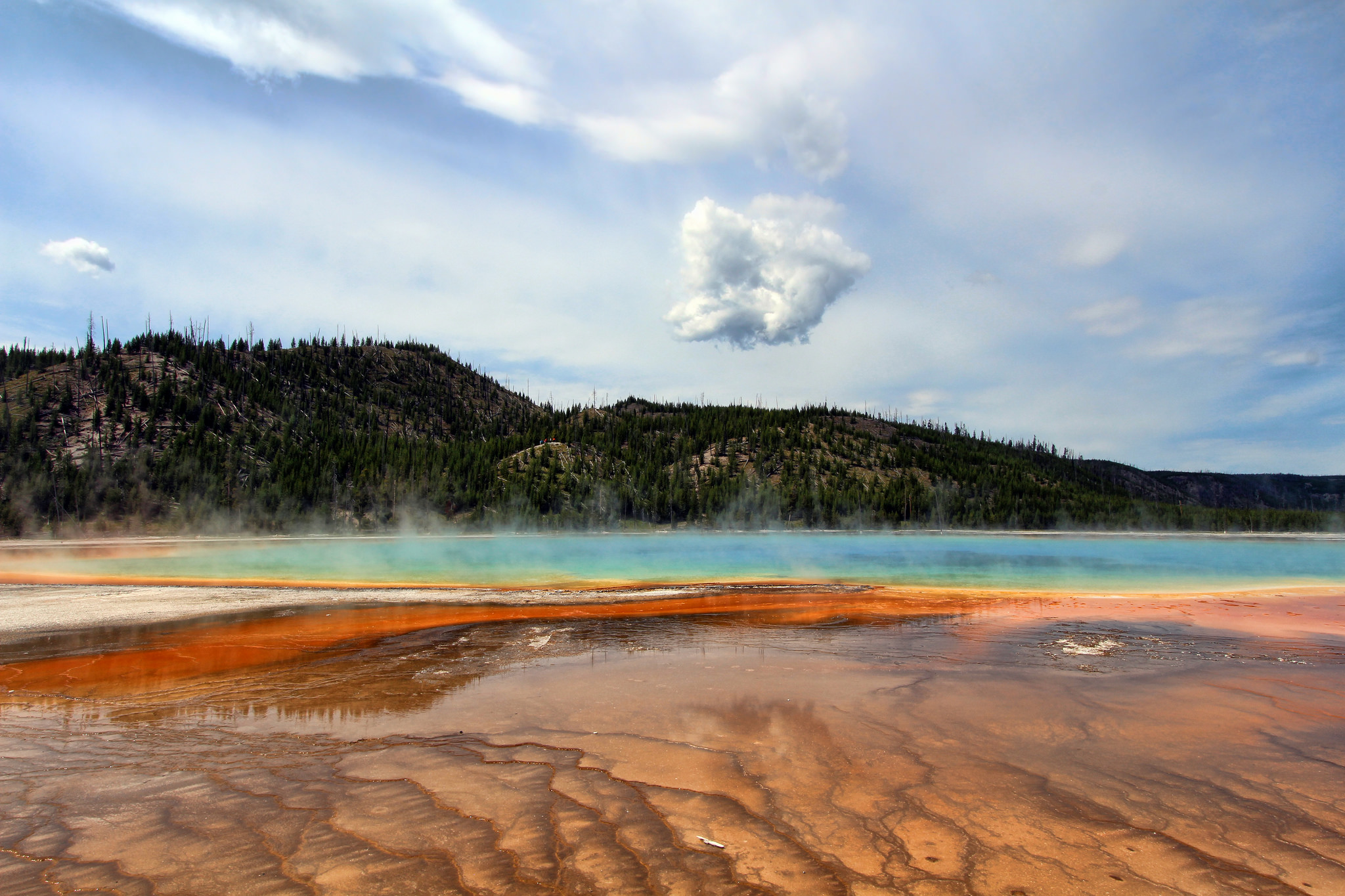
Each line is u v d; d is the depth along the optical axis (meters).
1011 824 4.91
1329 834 4.82
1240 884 4.13
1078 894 3.99
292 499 72.69
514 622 14.48
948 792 5.47
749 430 131.62
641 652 11.24
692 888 3.98
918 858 4.40
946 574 26.64
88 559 35.34
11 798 5.36
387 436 125.06
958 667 10.09
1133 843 4.64
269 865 4.27
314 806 5.19
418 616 15.37
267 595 18.94
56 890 3.99
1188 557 37.88
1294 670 9.89
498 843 4.55
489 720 7.43
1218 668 10.02
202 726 7.29
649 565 31.25
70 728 7.25
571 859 4.34
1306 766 6.09
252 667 10.23
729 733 6.96
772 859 4.36
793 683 9.09
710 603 17.52
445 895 3.91
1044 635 12.85
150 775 5.85
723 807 5.16
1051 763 6.12
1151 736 6.88
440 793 5.42
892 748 6.49
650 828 4.80
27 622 14.54
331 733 7.02
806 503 92.25
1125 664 10.30
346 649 11.64
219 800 5.30
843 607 16.77
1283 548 47.81
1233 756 6.32
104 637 12.73
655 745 6.59
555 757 6.25
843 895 3.93
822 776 5.80
